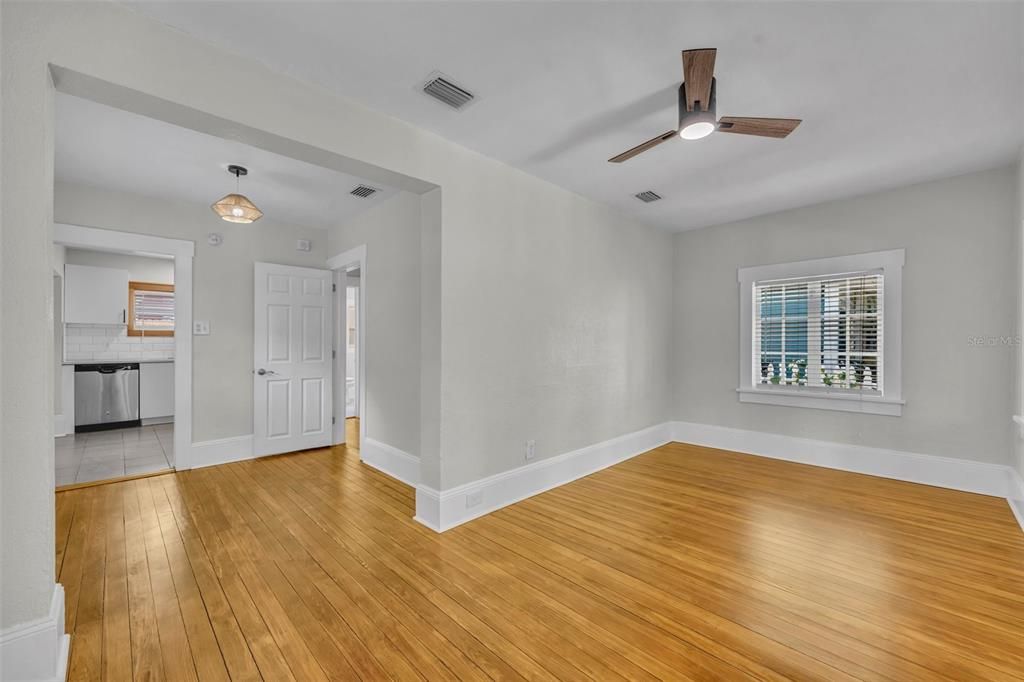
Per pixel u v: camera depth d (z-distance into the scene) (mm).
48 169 1563
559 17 1797
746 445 4680
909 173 3432
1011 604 1990
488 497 3125
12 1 1487
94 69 1633
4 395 1466
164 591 2129
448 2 1704
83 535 2732
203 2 1693
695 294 5078
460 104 2453
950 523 2861
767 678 1567
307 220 4742
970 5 1713
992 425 3354
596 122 2656
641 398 4738
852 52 2010
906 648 1712
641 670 1616
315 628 1861
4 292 1465
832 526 2840
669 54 2035
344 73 2158
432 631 1844
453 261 2912
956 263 3490
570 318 3846
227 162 3211
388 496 3447
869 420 3910
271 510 3156
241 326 4473
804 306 4328
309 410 4898
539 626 1873
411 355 3766
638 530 2811
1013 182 3260
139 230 3885
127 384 6066
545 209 3600
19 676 1466
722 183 3646
